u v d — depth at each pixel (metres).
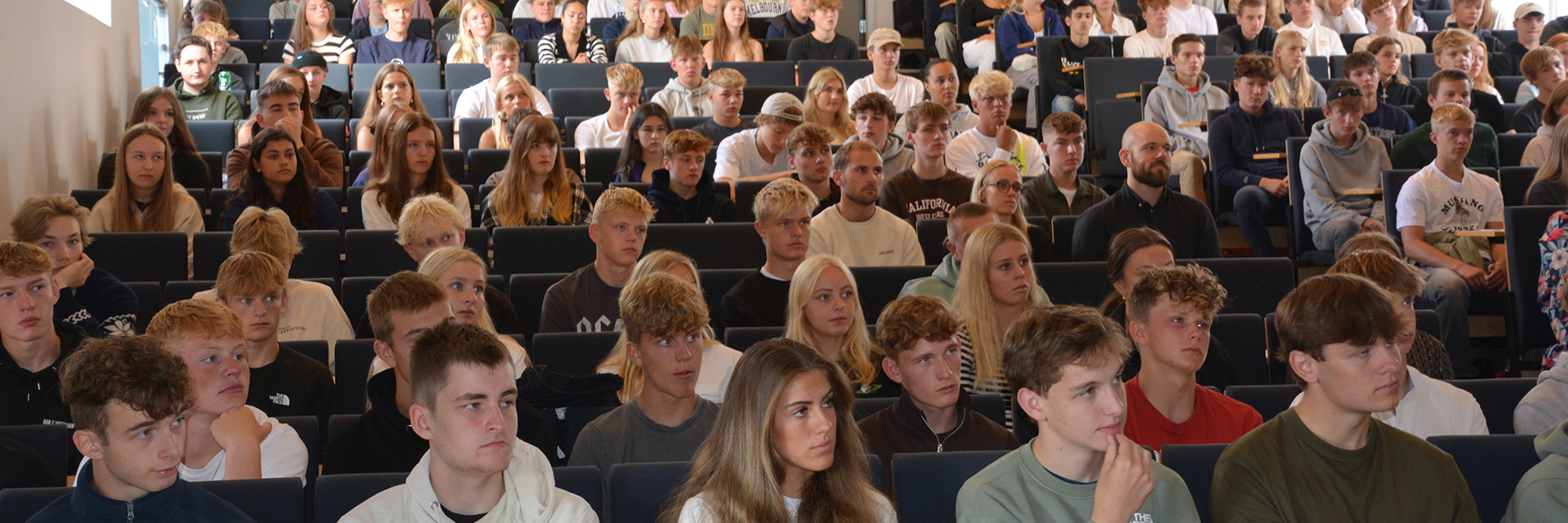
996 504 2.01
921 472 2.26
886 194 5.30
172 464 2.01
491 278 4.28
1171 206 4.82
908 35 10.17
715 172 6.11
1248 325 3.63
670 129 5.92
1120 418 1.96
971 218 3.67
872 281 4.11
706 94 7.53
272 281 3.11
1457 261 4.66
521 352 3.18
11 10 5.06
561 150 5.22
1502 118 6.81
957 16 9.09
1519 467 2.31
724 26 8.85
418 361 2.02
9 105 5.01
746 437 1.98
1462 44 7.52
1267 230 5.76
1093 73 7.17
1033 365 2.00
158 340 2.08
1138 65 7.20
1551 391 2.69
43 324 2.94
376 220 5.18
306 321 3.82
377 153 5.74
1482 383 3.00
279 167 5.08
